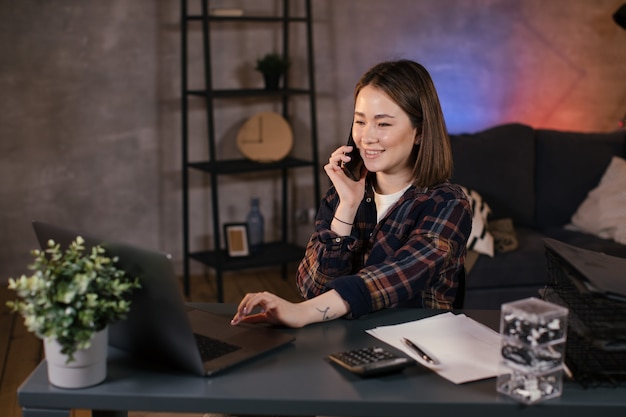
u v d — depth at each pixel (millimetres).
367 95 1970
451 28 5004
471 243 3885
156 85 4648
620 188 4254
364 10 4902
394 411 1460
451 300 2055
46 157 4527
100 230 4691
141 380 1537
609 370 1528
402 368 1574
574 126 5223
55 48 4438
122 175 4680
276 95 4781
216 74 4754
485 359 1648
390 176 2094
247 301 1805
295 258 4621
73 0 4426
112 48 4535
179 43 4648
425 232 1977
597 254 1786
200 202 4855
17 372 3406
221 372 1571
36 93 4449
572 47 5141
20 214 4539
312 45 4766
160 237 4816
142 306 1546
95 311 1451
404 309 1962
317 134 5000
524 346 1446
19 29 4367
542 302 1508
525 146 4500
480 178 4348
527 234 4246
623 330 1540
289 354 1671
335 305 1852
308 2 4605
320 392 1487
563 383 1542
